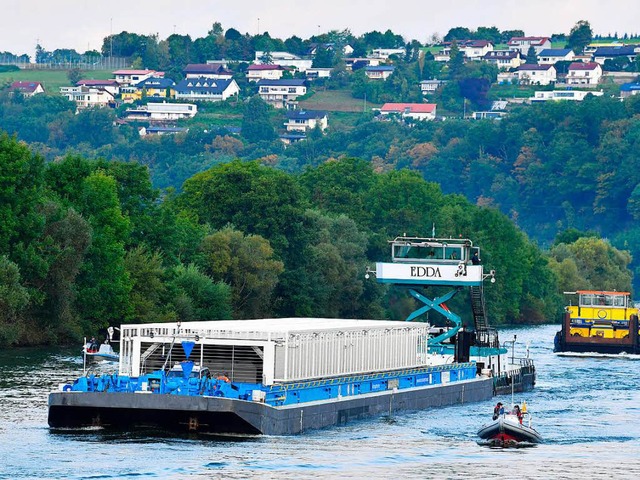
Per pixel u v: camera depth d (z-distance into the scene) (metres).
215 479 170.00
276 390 199.62
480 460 190.62
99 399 194.00
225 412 190.75
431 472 180.00
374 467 181.38
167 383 195.62
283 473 174.62
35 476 170.12
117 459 179.38
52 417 197.25
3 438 193.12
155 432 194.38
